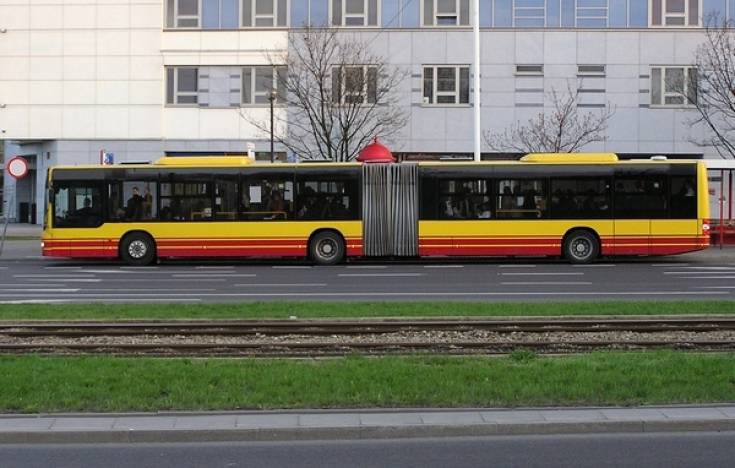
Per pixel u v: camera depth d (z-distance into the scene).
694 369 9.83
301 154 40.62
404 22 40.88
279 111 41.62
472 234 27.00
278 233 27.30
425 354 11.88
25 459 7.02
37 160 46.31
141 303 17.52
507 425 7.64
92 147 43.00
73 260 30.83
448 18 40.94
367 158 29.20
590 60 40.53
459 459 6.95
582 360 10.66
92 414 8.07
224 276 24.31
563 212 26.89
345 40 40.53
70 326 14.55
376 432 7.57
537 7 40.62
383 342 13.00
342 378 9.45
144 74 42.66
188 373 9.83
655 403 8.39
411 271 25.38
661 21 40.34
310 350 12.53
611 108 40.56
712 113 39.97
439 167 27.17
